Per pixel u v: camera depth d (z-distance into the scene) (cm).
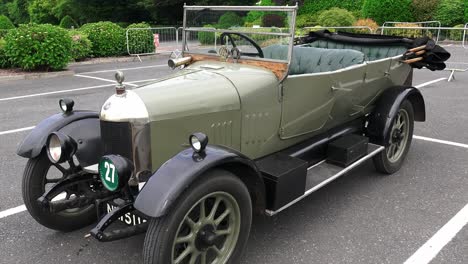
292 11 301
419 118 456
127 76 1004
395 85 445
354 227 324
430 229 319
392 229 320
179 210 221
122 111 257
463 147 501
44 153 301
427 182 405
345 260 282
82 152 303
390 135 405
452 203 361
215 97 284
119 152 264
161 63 1255
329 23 1588
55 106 707
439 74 995
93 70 1122
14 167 445
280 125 325
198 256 254
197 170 223
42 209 302
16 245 304
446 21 1722
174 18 2748
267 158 310
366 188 394
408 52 439
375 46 496
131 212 260
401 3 1691
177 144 272
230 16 334
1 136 549
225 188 240
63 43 1065
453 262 279
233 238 259
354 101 390
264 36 320
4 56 1084
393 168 423
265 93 306
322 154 374
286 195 286
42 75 1011
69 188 298
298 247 298
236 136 300
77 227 324
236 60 338
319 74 338
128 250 297
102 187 303
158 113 260
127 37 1364
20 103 731
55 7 3052
